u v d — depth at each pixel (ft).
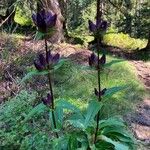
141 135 3.22
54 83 3.81
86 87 3.80
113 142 1.98
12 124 2.42
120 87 1.85
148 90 4.48
